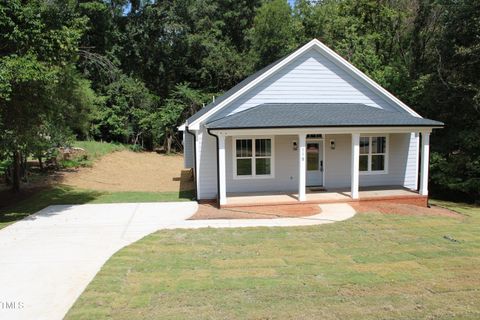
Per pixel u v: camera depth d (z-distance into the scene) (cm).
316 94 1495
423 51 2305
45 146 1688
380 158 1577
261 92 1459
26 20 1041
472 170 1659
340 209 1235
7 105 1127
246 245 836
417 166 1599
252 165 1466
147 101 3416
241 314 512
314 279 635
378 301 551
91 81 2988
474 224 1053
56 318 508
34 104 1195
